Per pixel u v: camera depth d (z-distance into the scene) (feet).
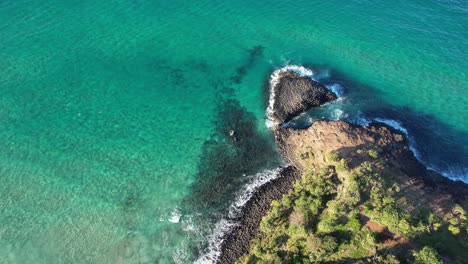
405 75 253.24
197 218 181.06
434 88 246.27
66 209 182.29
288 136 212.43
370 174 173.06
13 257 166.09
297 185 179.52
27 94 227.40
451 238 155.22
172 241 173.37
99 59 249.34
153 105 229.25
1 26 260.21
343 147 194.59
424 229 155.63
